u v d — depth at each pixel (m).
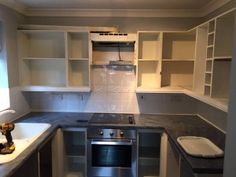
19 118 2.94
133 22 3.12
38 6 2.91
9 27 2.69
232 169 0.96
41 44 3.20
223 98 1.98
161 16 3.09
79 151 3.26
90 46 2.90
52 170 2.64
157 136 3.33
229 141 0.99
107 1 2.62
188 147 1.96
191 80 3.20
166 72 3.20
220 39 1.96
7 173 1.47
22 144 2.04
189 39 3.12
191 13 3.05
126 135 2.73
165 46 3.14
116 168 2.81
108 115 3.19
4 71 2.63
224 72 2.00
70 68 3.11
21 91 3.01
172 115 3.25
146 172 3.13
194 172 1.58
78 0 2.59
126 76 3.24
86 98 3.30
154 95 3.26
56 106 3.33
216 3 2.58
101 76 3.25
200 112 3.16
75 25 3.15
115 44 3.10
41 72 3.27
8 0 2.56
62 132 2.76
